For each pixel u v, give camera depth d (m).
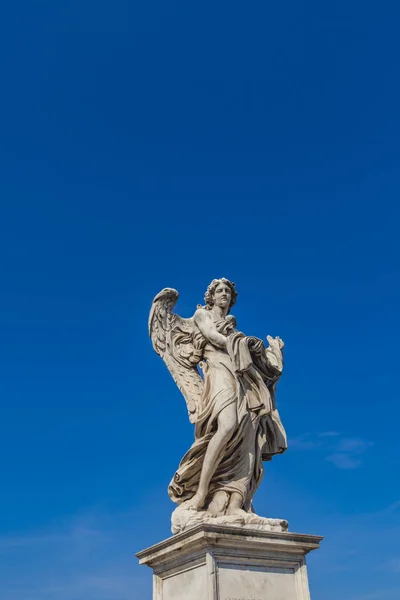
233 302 10.26
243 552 7.96
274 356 9.89
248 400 9.10
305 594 8.12
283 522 8.43
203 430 9.01
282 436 9.45
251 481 9.01
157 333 10.01
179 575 8.27
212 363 9.38
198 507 8.59
